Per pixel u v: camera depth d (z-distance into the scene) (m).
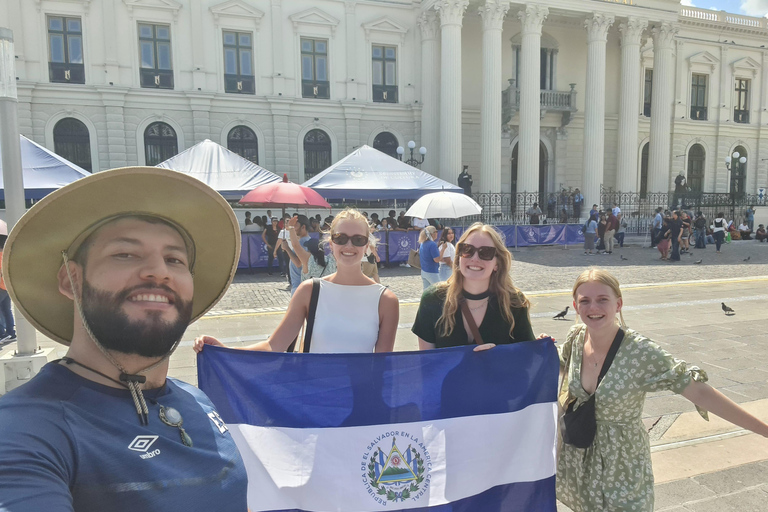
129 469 0.93
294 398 2.22
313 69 24.28
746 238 24.59
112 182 1.04
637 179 29.39
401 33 25.09
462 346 2.33
